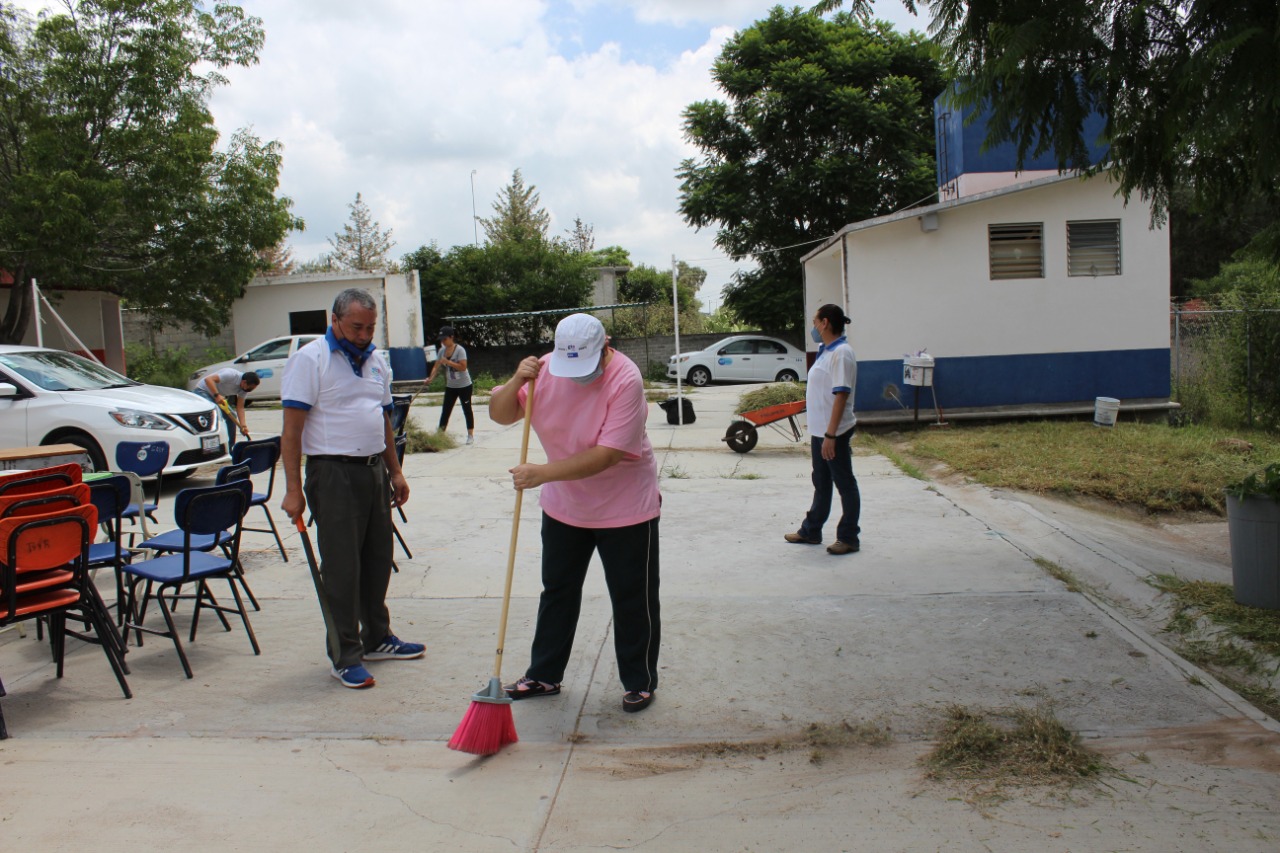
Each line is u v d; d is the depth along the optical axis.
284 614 5.25
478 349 27.73
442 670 4.40
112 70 15.81
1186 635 4.82
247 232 17.97
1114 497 8.33
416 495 8.55
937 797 3.21
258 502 6.41
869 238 12.38
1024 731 3.60
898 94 25.25
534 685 4.07
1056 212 12.40
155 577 4.41
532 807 3.18
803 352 23.88
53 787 3.29
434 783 3.34
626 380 3.65
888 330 12.48
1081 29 4.63
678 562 6.19
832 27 26.72
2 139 15.61
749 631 4.85
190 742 3.65
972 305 12.50
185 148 16.28
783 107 25.42
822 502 6.44
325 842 2.96
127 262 17.55
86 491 4.24
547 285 27.81
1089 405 12.70
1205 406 13.08
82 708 3.98
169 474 8.82
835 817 3.09
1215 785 3.25
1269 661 4.32
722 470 9.73
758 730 3.76
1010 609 5.09
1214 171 5.41
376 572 4.43
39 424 8.55
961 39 5.08
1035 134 5.48
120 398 8.85
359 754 3.56
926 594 5.39
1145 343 12.67
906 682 4.19
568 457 3.78
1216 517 8.14
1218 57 4.10
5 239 15.03
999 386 12.61
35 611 3.92
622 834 3.00
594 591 5.49
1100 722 3.76
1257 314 12.88
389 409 4.60
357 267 43.12
